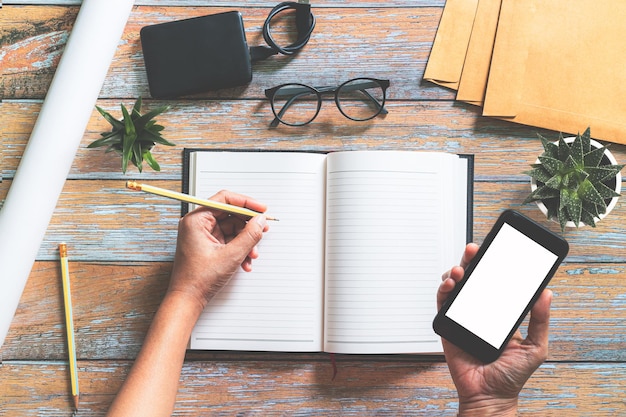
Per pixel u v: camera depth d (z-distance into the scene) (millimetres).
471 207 985
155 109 932
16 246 945
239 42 978
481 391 836
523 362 812
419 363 991
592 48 979
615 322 988
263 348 952
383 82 982
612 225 992
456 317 820
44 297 996
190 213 922
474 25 997
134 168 1005
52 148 947
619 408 981
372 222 922
